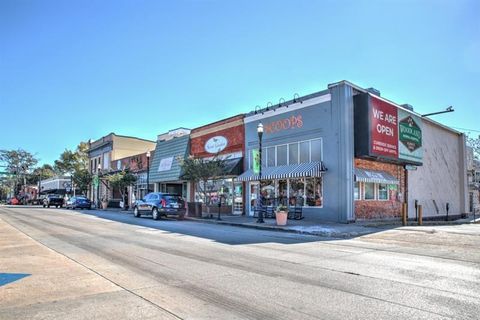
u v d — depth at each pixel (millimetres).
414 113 26781
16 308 5484
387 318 5152
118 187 41094
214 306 5656
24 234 15031
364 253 10734
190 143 33750
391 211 24766
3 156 94688
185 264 8891
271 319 5109
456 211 34500
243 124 27750
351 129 21109
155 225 19766
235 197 28062
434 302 5879
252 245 12242
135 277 7523
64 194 70688
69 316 5148
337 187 20688
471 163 41562
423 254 10602
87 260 9391
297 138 23312
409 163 26078
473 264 9070
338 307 5621
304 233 16375
